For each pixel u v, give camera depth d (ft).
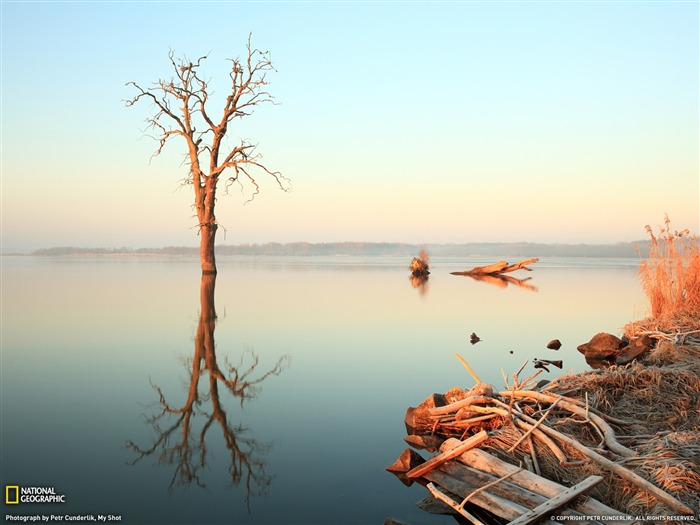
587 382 30.81
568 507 19.03
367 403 32.53
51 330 55.26
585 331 58.18
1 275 141.18
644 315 62.95
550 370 41.42
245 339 51.78
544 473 22.03
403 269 194.39
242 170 120.16
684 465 20.01
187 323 60.70
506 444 24.11
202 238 131.64
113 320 62.18
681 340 41.16
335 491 21.33
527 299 88.38
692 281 52.80
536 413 27.17
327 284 115.96
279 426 28.43
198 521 18.75
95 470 22.84
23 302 77.82
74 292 93.45
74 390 34.58
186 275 142.72
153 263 245.86
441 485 21.79
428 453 25.36
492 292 100.27
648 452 21.93
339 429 28.14
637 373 31.83
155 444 25.77
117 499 20.27
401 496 21.06
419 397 33.88
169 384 36.22
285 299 85.35
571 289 107.86
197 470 22.95
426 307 76.79
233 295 90.58
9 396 33.19
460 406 28.22
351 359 43.75
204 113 122.72
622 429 26.13
